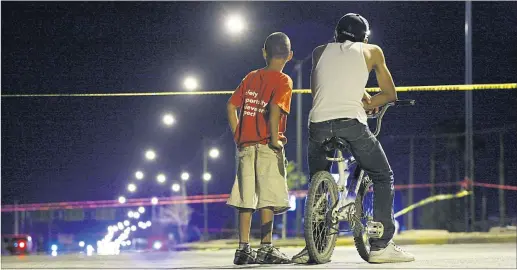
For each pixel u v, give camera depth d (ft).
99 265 41.88
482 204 196.54
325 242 39.34
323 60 39.73
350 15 40.60
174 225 288.71
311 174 41.01
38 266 41.06
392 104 40.42
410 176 217.97
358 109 38.93
